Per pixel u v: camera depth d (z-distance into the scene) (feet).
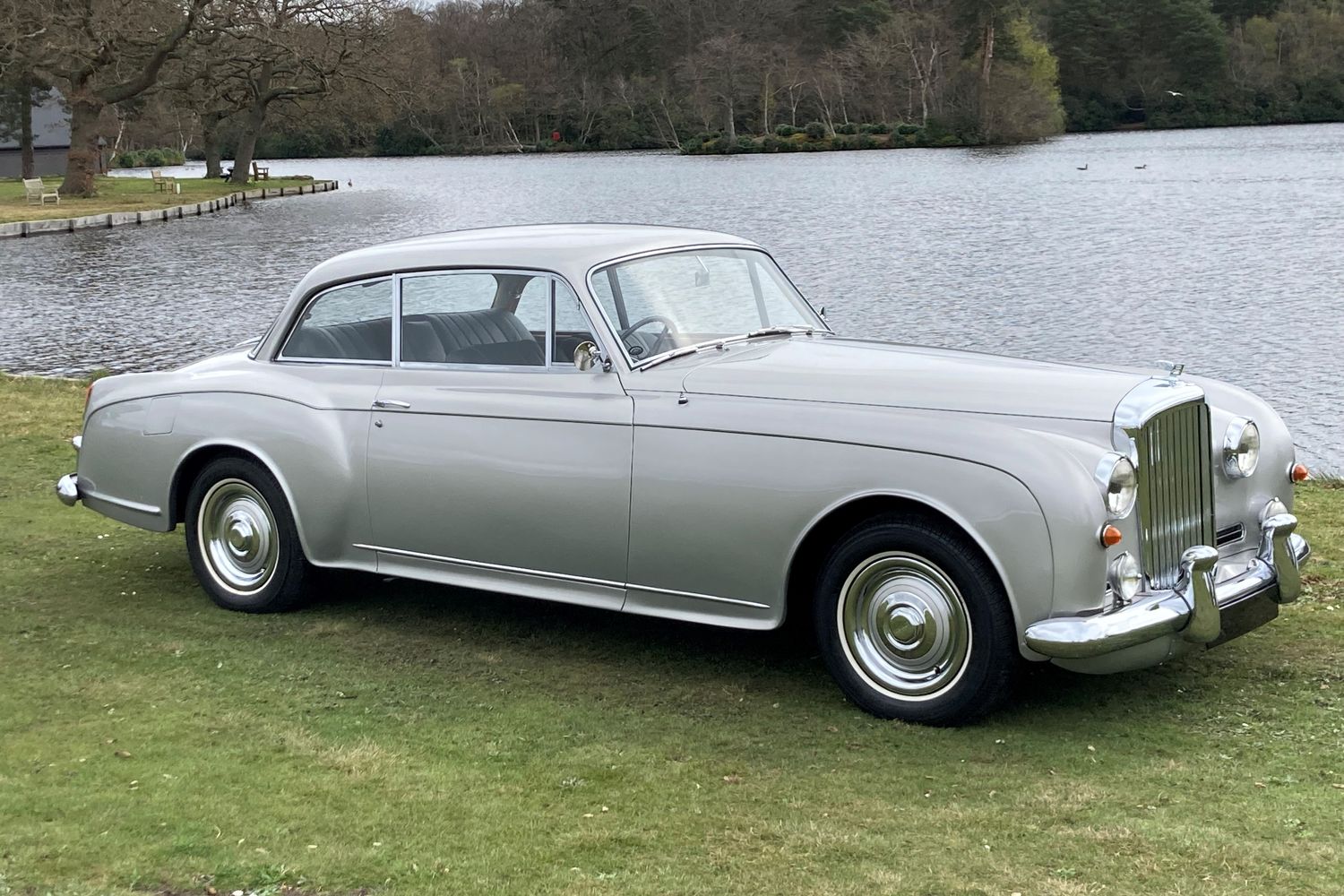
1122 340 62.34
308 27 194.90
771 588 15.42
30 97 248.73
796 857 11.70
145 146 440.86
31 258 113.91
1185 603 14.14
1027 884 11.05
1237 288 79.66
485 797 13.12
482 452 17.25
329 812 12.75
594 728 15.03
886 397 15.15
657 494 15.92
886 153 350.23
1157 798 12.69
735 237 19.48
